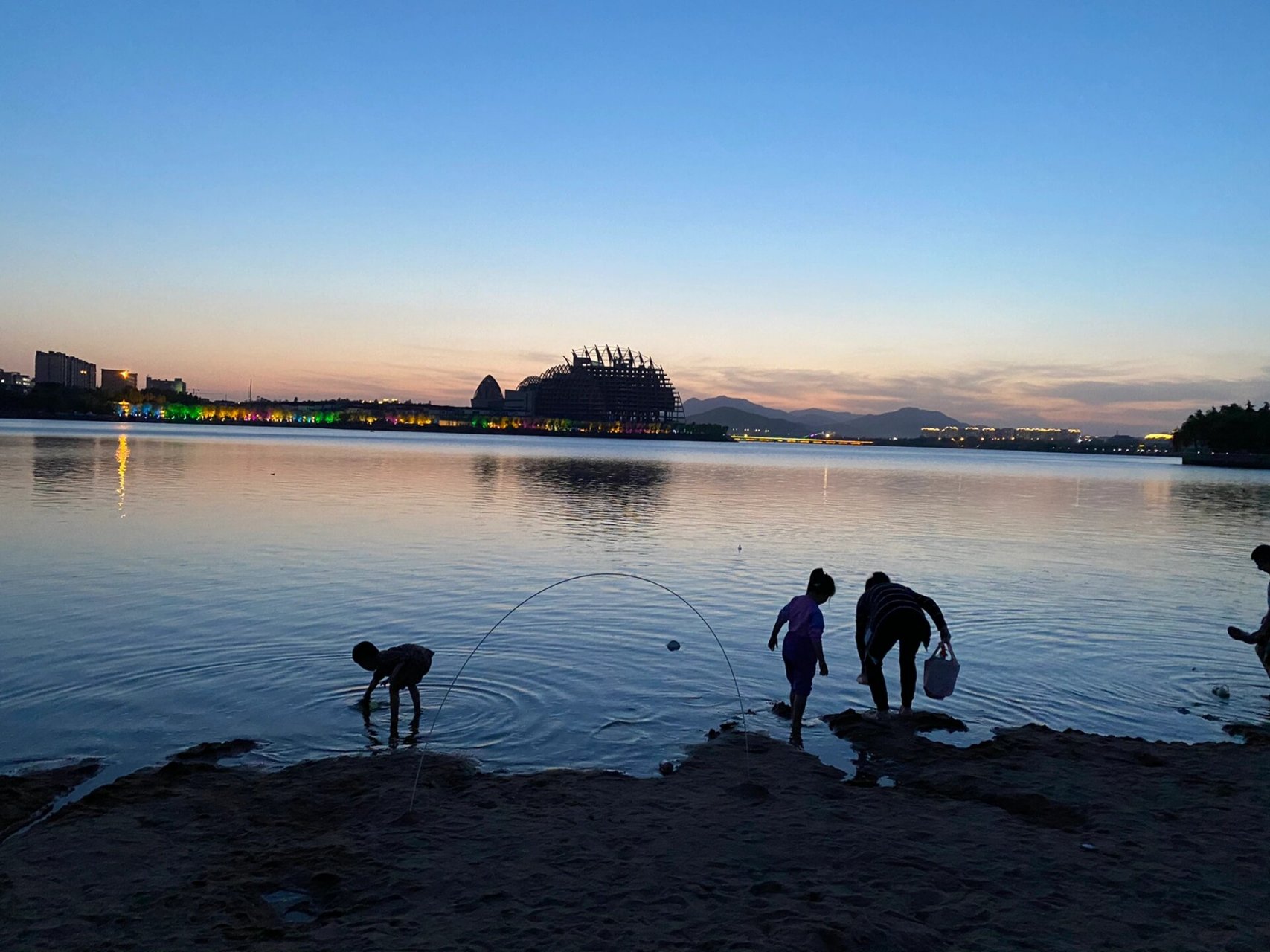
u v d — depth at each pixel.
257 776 7.18
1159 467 130.62
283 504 30.20
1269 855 5.87
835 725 8.84
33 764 7.37
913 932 4.72
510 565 17.97
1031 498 46.03
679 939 4.64
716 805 6.68
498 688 9.77
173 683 9.68
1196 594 16.73
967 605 15.20
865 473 76.75
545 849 5.81
